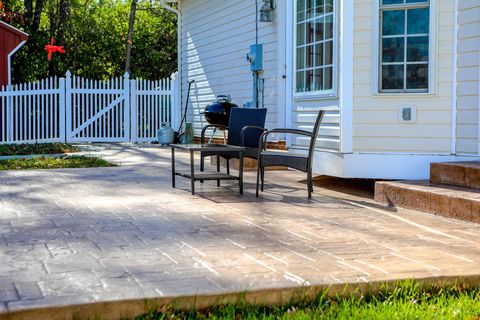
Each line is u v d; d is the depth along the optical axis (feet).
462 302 12.41
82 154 44.24
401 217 20.71
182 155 44.01
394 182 23.95
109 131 55.57
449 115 25.40
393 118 25.94
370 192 26.55
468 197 20.12
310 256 14.89
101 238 16.63
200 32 53.67
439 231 18.39
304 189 27.20
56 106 53.62
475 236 17.71
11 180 29.27
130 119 56.08
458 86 25.14
